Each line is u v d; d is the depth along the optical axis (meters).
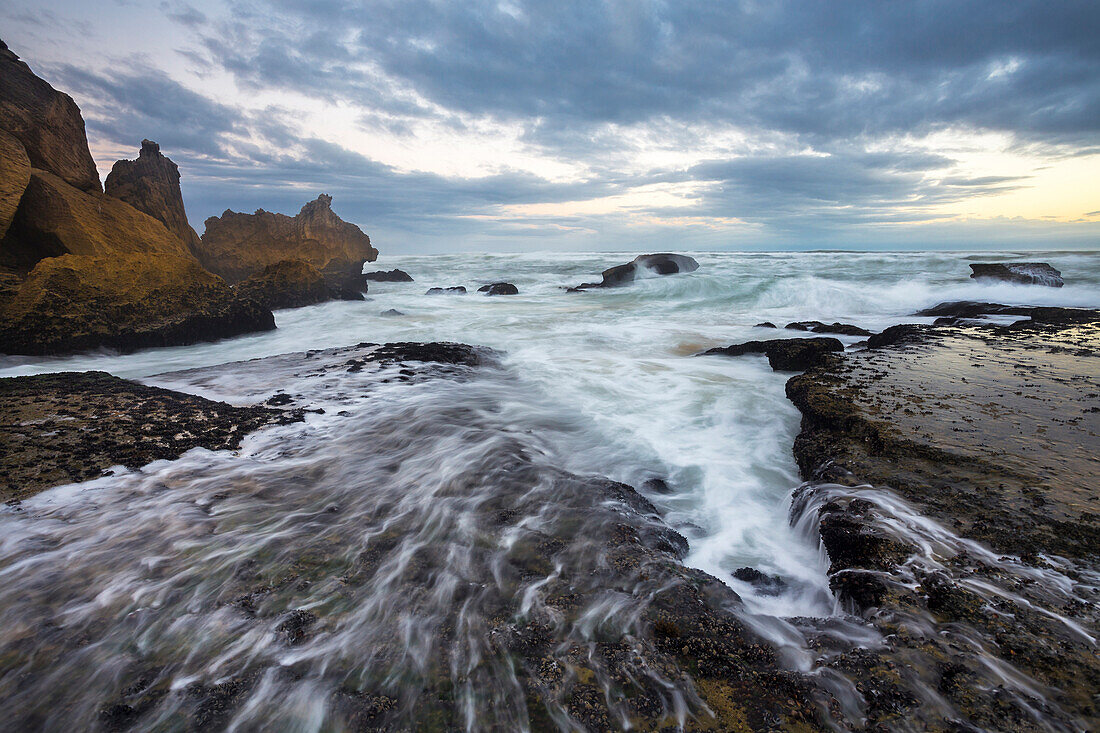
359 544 4.53
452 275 46.78
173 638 3.42
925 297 21.42
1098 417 6.71
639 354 13.29
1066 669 2.92
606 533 4.68
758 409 8.73
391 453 6.56
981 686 2.84
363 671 3.13
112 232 17.73
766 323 17.41
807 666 3.11
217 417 7.70
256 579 4.04
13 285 13.06
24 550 4.35
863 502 4.86
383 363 11.36
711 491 6.13
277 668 3.17
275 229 34.97
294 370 10.91
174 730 2.76
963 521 4.50
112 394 8.55
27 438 6.61
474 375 10.91
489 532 4.71
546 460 6.57
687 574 4.07
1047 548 4.06
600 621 3.52
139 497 5.29
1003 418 6.75
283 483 5.70
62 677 3.12
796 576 4.52
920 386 8.28
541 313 21.50
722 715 2.77
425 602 3.75
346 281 33.56
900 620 3.43
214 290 16.33
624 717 2.77
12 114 16.66
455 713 2.83
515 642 3.33
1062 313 14.73
